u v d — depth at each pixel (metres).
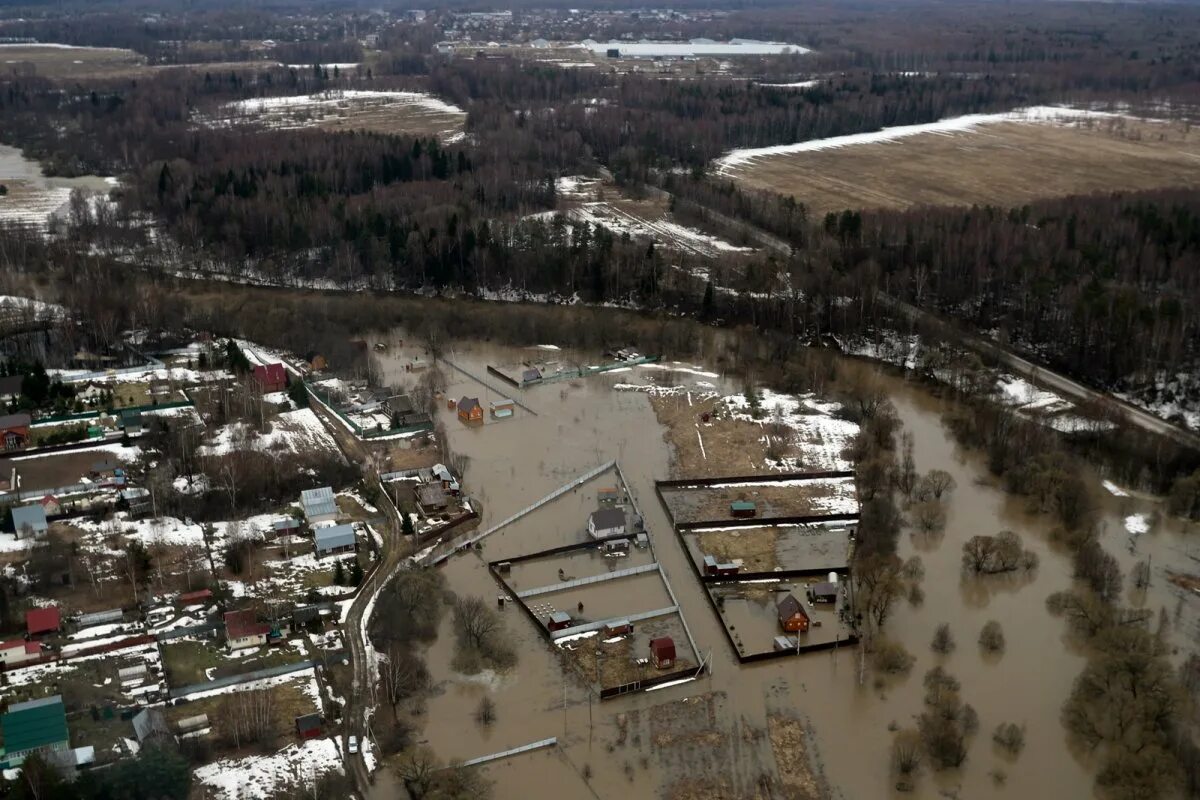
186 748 92.69
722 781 92.69
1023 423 155.62
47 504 128.50
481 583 121.75
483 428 162.62
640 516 136.00
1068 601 116.38
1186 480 138.38
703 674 106.62
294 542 126.81
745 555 128.62
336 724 97.94
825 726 99.50
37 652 103.69
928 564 126.69
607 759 95.00
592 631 112.94
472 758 94.62
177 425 151.88
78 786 83.75
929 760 95.00
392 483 143.12
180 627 109.62
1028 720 100.25
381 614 113.38
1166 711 95.56
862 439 154.38
